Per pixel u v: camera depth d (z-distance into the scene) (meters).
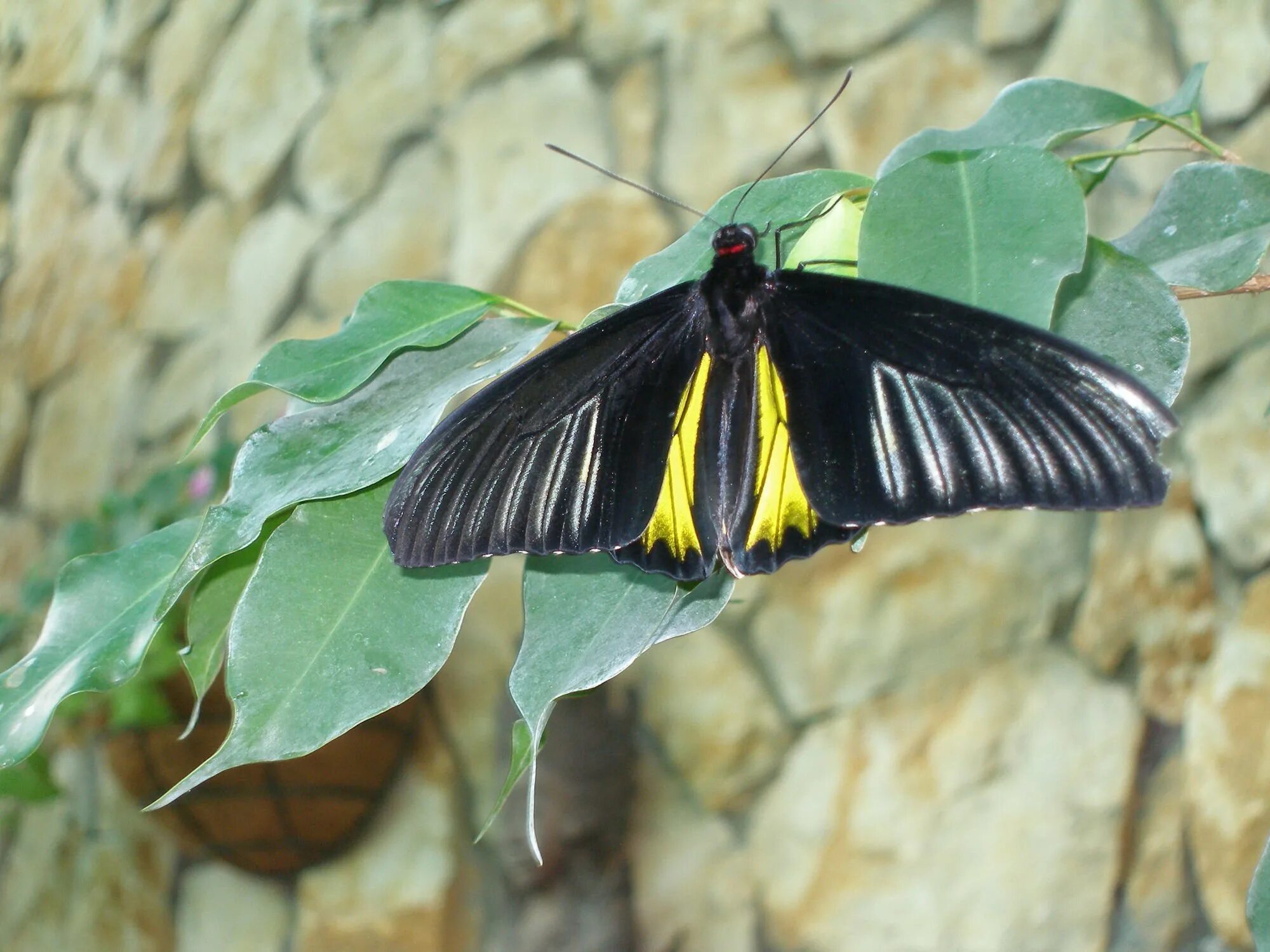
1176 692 1.15
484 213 1.53
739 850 1.24
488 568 0.56
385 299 0.59
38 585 1.46
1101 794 1.16
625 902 1.23
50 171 2.14
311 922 1.39
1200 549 1.16
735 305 0.55
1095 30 1.26
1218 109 1.20
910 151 0.61
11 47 2.33
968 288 0.53
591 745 1.23
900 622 1.23
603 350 0.55
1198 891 1.11
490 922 1.30
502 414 0.54
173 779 1.27
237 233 1.76
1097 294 0.56
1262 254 0.60
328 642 0.55
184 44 1.94
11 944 1.69
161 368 1.78
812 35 1.39
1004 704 1.20
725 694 1.27
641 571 0.56
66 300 1.99
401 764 1.38
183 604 1.15
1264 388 1.14
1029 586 1.21
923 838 1.19
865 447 0.53
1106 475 0.51
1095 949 1.13
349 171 1.67
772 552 0.54
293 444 0.57
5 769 0.56
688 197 1.40
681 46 1.46
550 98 1.53
